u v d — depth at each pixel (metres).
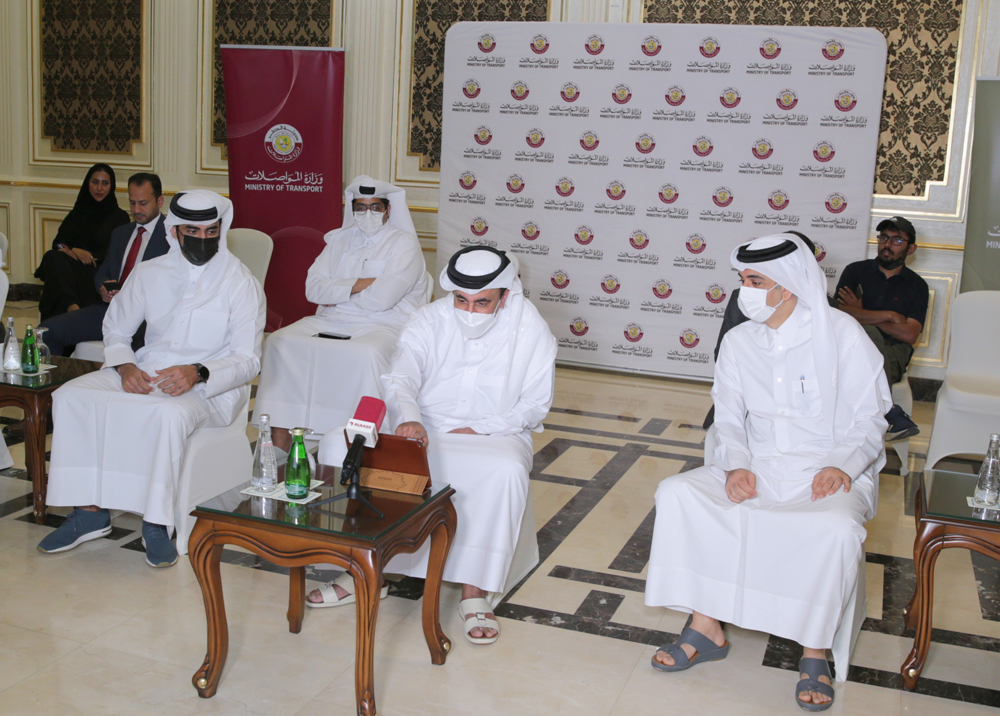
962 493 2.49
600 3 6.34
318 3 6.92
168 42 7.29
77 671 2.32
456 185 6.56
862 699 2.34
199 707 2.18
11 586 2.79
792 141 5.93
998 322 4.22
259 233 4.56
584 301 6.45
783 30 5.83
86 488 3.03
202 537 2.15
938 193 5.94
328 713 2.17
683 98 6.06
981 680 2.47
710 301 6.21
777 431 2.60
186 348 3.29
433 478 2.60
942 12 5.79
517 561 2.80
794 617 2.31
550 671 2.43
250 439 4.27
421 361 2.86
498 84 6.37
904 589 3.07
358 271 4.44
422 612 2.40
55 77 7.61
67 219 5.77
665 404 5.60
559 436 4.79
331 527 2.05
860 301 5.00
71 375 3.37
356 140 6.96
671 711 2.26
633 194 6.24
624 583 3.03
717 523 2.40
